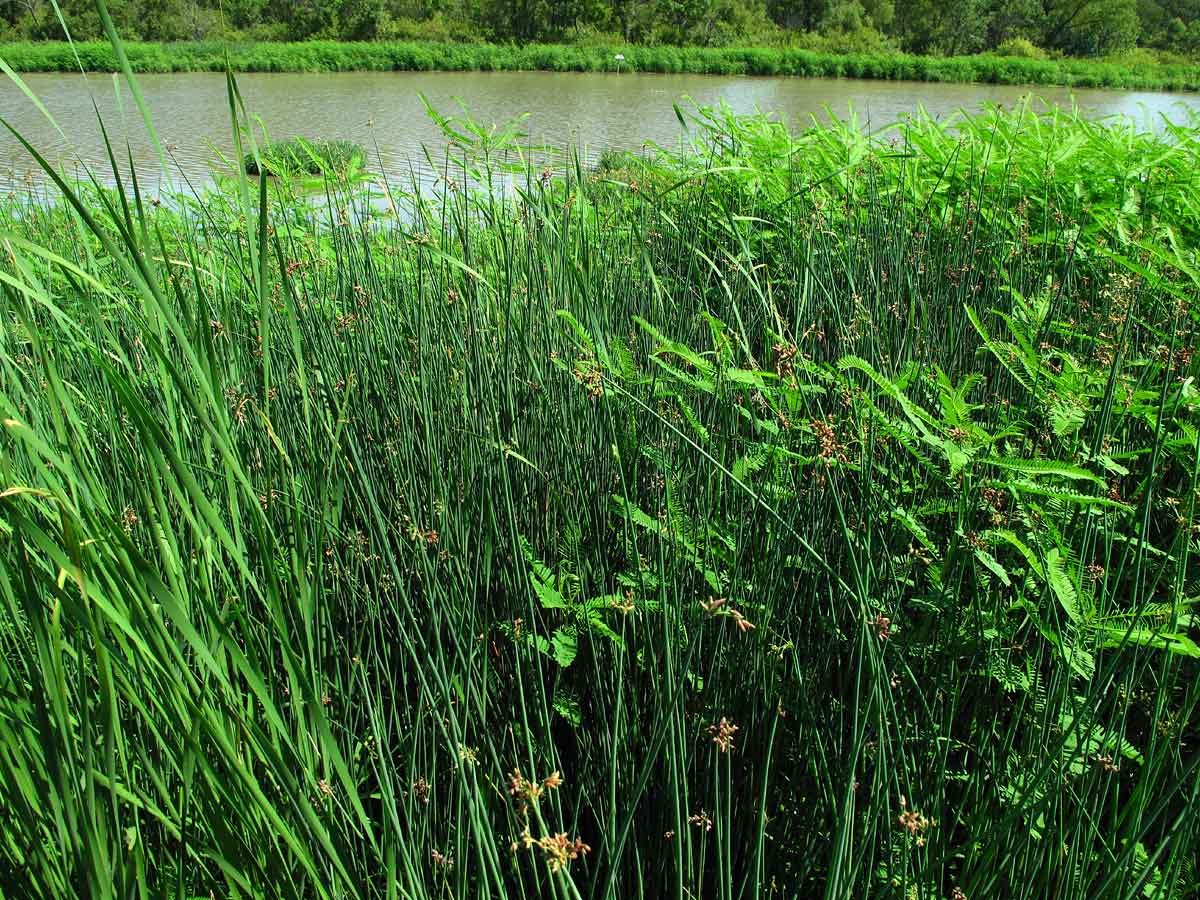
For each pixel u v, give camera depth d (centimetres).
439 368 230
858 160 363
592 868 144
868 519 157
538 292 233
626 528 162
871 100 2450
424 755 150
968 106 2181
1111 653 154
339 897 110
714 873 145
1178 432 194
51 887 92
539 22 4394
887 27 5259
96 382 203
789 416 185
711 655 164
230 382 177
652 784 148
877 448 200
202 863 109
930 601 152
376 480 206
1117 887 125
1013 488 149
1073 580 137
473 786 115
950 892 145
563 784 155
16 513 70
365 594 165
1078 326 245
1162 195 356
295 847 90
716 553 170
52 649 82
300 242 309
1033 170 374
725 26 4609
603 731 152
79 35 3105
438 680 128
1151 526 194
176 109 1906
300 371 102
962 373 244
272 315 237
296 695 104
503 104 2112
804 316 268
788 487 181
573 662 171
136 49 3062
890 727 141
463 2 4403
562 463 205
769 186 403
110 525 78
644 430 198
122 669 91
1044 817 136
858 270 309
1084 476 138
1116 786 130
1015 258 299
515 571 169
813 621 174
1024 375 198
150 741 119
